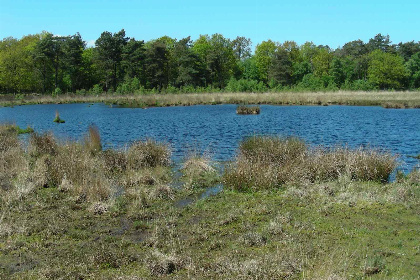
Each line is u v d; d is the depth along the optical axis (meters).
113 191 9.59
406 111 34.34
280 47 93.69
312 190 9.45
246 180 9.99
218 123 26.05
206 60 82.94
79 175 10.52
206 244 6.55
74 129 23.55
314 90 60.28
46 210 8.49
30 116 33.50
